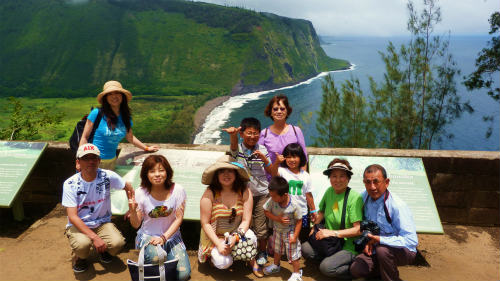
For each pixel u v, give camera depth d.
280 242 3.15
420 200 3.74
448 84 11.35
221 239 3.17
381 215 3.14
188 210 3.74
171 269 2.90
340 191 3.28
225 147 4.43
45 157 4.53
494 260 3.51
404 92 11.22
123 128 3.94
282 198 2.99
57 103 186.12
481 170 4.09
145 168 3.05
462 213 4.24
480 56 14.22
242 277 3.15
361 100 10.55
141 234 3.21
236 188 3.18
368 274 3.06
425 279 3.18
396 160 4.03
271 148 3.72
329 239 3.15
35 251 3.51
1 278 3.05
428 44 11.24
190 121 149.88
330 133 10.69
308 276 3.22
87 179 3.19
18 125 8.51
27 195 4.67
